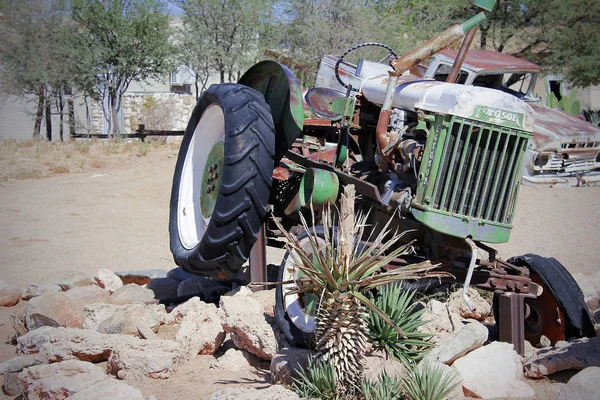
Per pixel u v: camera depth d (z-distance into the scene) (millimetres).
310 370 4047
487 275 5016
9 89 23875
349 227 4016
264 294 5418
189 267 5715
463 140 4648
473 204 4723
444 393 3900
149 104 27234
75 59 22422
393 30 20953
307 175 5035
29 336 4938
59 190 14008
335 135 6461
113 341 4812
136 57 22297
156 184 14547
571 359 4535
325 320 3984
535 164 12664
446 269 4984
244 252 5250
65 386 3992
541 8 20922
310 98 6480
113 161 17609
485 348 4500
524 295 5082
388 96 4996
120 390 3859
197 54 22562
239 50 22438
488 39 22984
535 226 10695
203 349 4930
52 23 22672
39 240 9680
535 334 5508
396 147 4988
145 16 22156
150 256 8805
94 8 21531
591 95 26609
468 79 11672
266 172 5113
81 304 5816
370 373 4113
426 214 4621
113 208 12312
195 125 6477
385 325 4340
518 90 14219
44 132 27656
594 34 21031
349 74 8242
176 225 6348
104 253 8914
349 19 20906
